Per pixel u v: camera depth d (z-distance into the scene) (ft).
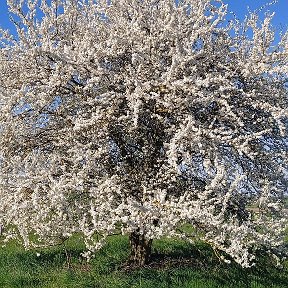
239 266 28.55
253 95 22.77
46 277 27.99
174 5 25.23
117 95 22.49
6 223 25.59
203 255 31.14
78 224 23.86
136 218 20.34
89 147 23.71
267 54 25.09
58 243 24.85
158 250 33.22
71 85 25.09
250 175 25.27
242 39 27.66
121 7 26.27
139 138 26.14
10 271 29.94
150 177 25.44
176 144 21.80
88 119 22.70
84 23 27.43
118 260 30.04
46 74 24.40
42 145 26.21
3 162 24.94
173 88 21.85
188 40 24.53
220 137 21.34
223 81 22.20
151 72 23.56
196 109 24.54
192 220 21.94
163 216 20.62
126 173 25.63
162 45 23.72
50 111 25.82
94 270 27.99
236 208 24.71
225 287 24.93
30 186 21.86
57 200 21.25
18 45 26.12
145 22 25.71
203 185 25.55
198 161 24.91
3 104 24.17
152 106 23.76
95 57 23.20
